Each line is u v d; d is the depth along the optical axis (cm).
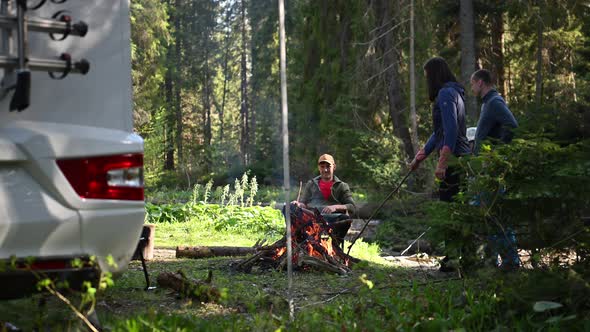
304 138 2089
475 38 2412
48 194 336
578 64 1991
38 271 329
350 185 1981
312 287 558
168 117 3309
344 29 2011
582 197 416
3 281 327
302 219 669
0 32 328
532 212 437
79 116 359
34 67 323
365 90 1966
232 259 762
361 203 1283
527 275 420
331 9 2019
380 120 2017
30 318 371
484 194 449
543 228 429
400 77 1966
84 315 364
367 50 1944
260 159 3325
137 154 358
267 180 3238
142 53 2561
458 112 657
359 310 410
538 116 473
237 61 2439
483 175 452
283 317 390
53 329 364
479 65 2452
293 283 579
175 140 3506
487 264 450
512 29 2625
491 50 2542
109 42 368
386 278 584
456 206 459
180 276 515
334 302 467
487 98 635
